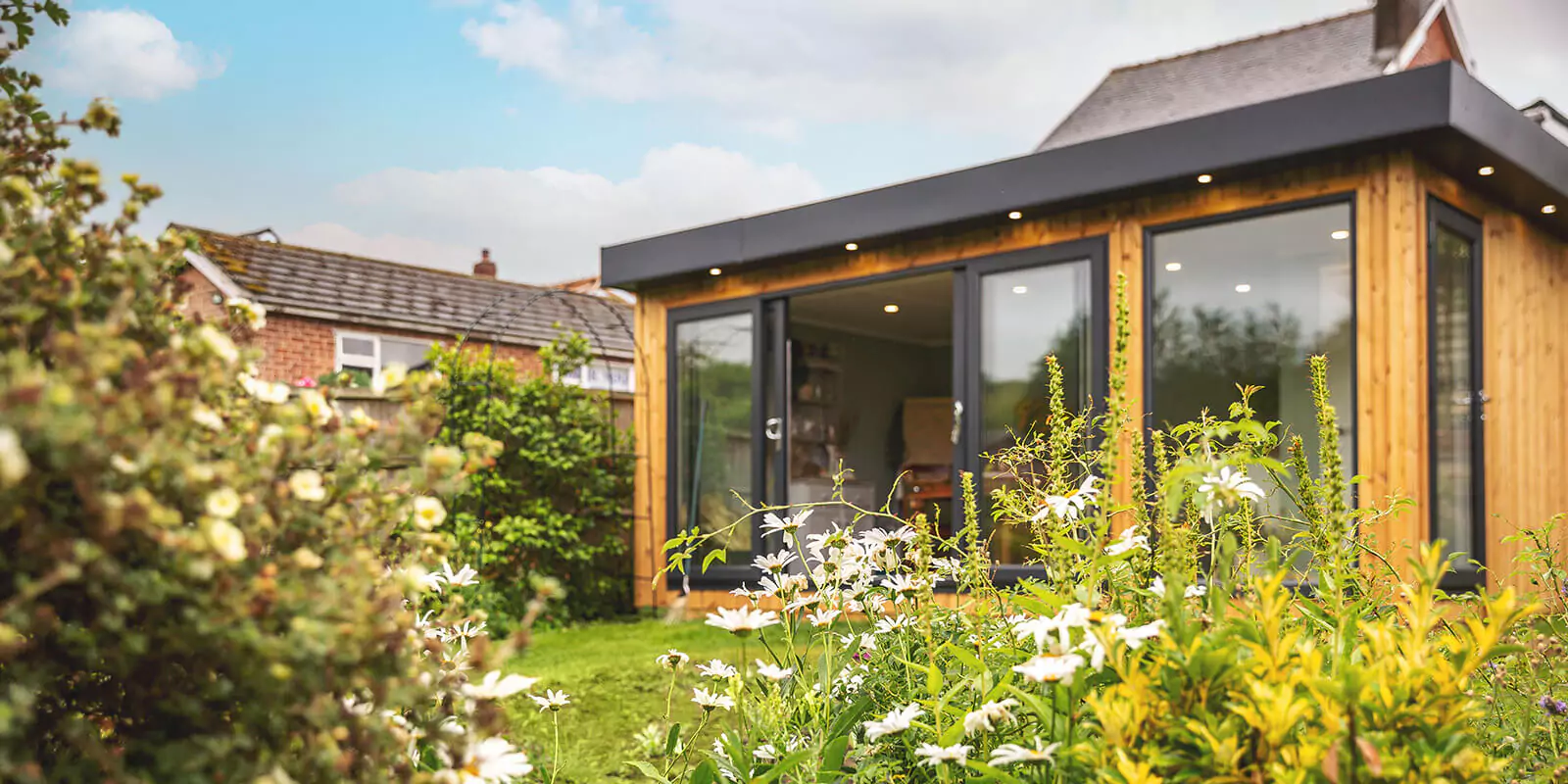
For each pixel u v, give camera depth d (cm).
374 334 1111
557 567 676
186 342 96
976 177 552
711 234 673
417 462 104
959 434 582
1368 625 114
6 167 106
